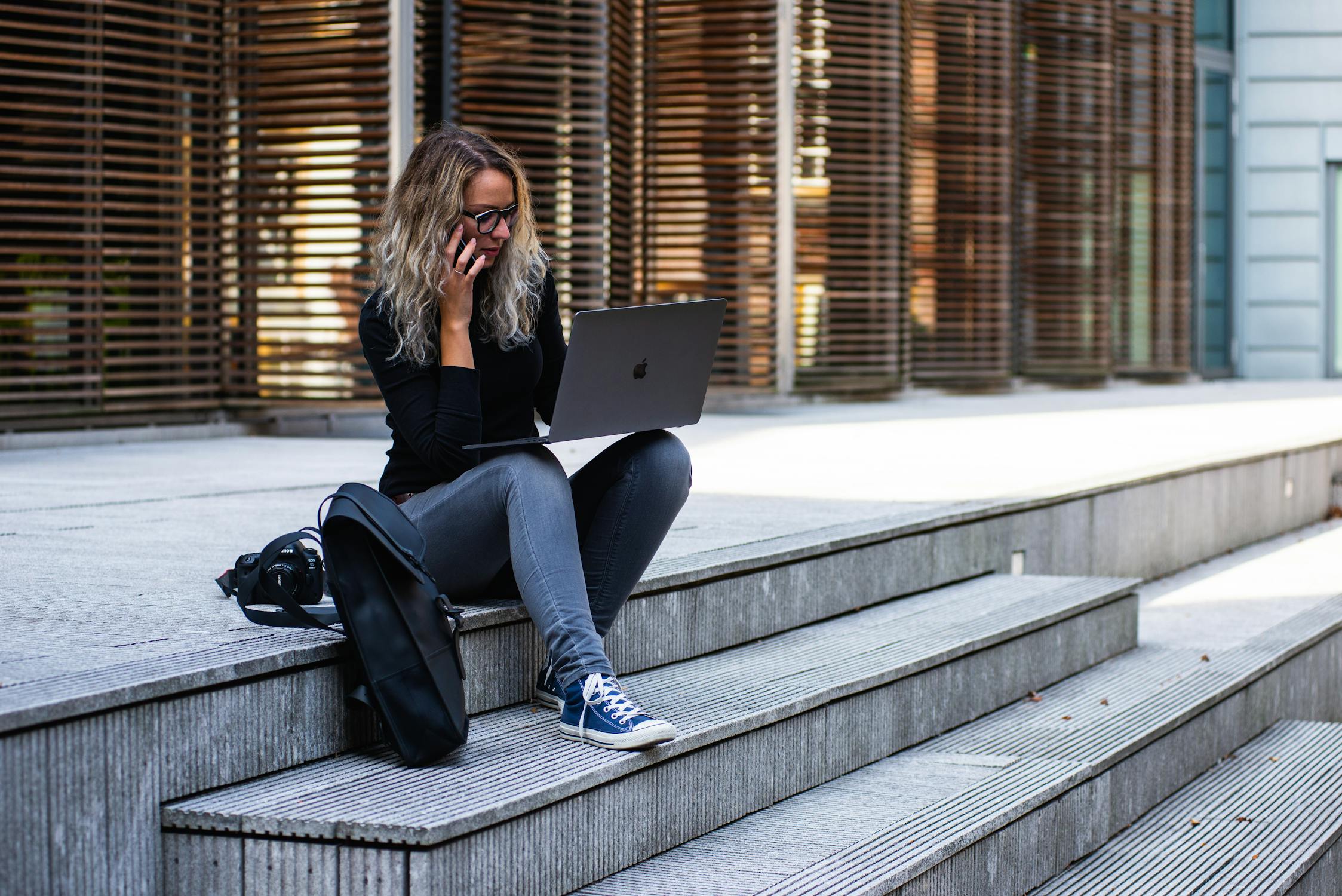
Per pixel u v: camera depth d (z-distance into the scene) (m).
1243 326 17.03
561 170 9.13
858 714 3.07
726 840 2.58
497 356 2.66
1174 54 14.49
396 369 2.58
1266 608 5.36
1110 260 13.80
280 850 2.02
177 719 2.06
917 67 12.28
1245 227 16.97
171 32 7.82
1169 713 3.64
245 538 3.66
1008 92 12.62
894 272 11.27
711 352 2.66
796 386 11.02
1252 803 3.55
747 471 5.89
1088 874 3.01
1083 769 3.08
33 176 7.50
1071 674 4.11
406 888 1.97
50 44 7.20
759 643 3.43
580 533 2.70
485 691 2.64
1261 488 7.10
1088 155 13.55
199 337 8.08
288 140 7.94
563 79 9.09
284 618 2.47
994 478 5.60
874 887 2.31
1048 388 13.75
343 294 8.06
